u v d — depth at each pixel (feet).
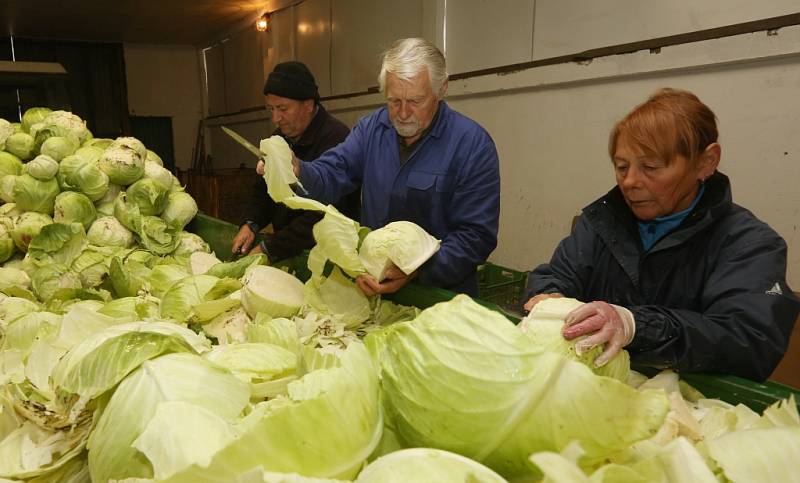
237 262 7.48
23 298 7.15
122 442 3.12
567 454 2.31
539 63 14.58
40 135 9.76
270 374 4.14
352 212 10.96
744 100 10.48
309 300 6.35
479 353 2.87
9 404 3.90
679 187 5.11
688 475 2.49
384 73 7.67
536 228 15.61
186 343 3.95
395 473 2.52
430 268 6.95
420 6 19.13
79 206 8.98
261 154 6.24
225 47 38.50
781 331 4.49
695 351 4.26
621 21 12.50
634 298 6.10
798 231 9.96
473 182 8.13
